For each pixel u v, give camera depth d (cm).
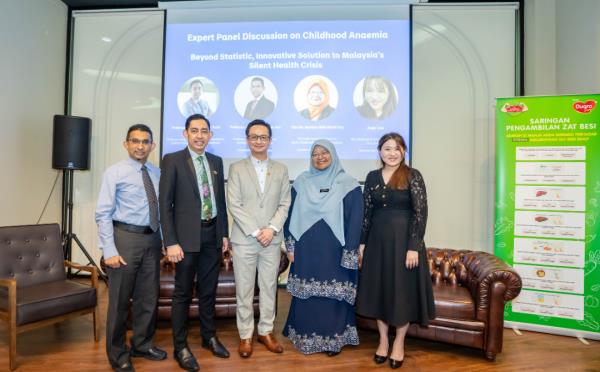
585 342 254
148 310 209
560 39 336
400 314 198
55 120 340
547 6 345
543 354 233
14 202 343
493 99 369
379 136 358
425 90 378
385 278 205
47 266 255
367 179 222
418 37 378
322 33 361
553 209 271
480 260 246
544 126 274
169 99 371
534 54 349
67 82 404
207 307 220
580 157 264
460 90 375
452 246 376
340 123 361
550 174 272
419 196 204
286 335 239
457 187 376
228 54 368
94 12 400
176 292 204
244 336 219
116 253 190
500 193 286
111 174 192
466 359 224
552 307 270
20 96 347
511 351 237
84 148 352
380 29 357
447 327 226
